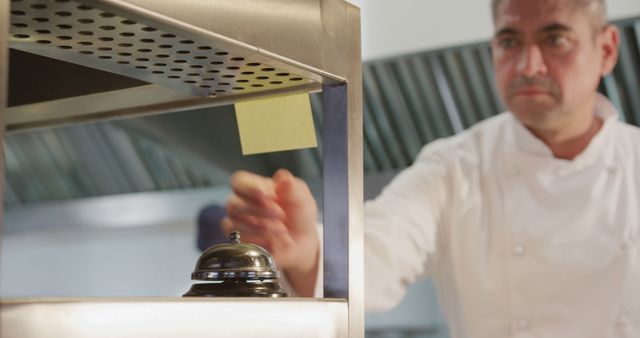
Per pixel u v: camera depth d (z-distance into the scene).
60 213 3.59
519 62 2.42
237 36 0.80
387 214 2.63
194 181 3.33
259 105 1.06
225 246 0.90
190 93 1.05
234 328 0.74
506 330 2.45
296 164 3.02
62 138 3.42
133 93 1.06
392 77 2.74
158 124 2.99
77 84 1.06
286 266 1.89
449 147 2.61
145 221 3.37
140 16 0.71
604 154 2.37
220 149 3.02
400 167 2.93
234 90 1.04
